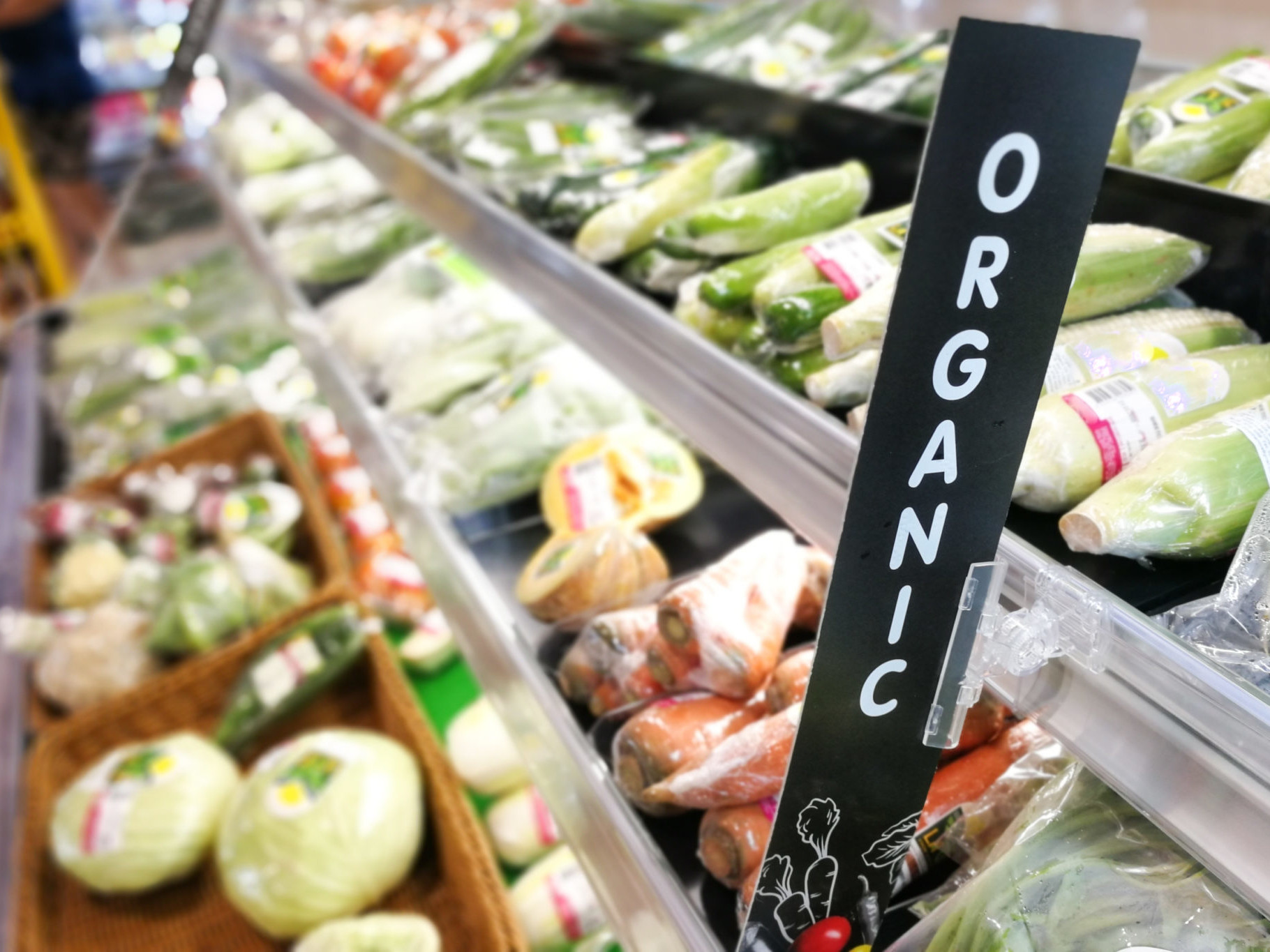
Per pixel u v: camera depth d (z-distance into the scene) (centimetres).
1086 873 64
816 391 88
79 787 148
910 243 47
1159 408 76
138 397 257
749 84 147
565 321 114
